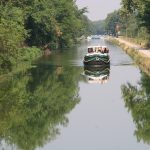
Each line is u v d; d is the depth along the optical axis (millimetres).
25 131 29516
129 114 33906
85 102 39188
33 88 46062
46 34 94688
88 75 57281
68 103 38750
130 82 49906
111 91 44562
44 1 92312
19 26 63844
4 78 52531
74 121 32094
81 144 26172
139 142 26234
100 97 41438
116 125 30625
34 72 58875
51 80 52219
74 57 84250
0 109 36531
